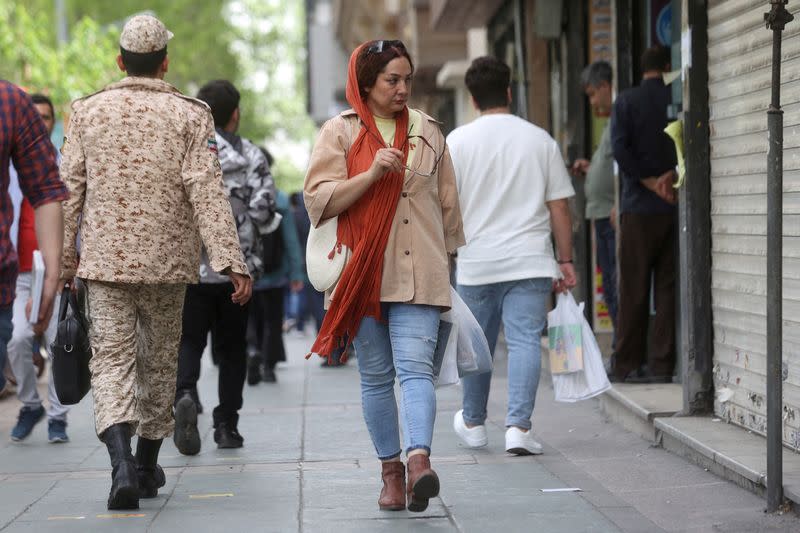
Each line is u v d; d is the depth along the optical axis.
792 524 10.90
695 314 15.35
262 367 26.34
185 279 12.30
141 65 12.44
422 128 11.70
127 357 12.08
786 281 12.86
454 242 12.12
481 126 15.23
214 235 12.06
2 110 11.06
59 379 12.11
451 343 11.88
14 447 16.75
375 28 69.19
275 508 12.01
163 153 12.16
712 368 15.38
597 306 24.44
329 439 16.83
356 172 11.38
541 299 15.07
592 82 21.56
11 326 11.30
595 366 15.38
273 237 25.39
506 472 13.79
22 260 17.72
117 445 11.76
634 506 11.94
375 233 11.24
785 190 12.84
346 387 24.19
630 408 16.41
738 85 14.27
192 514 11.78
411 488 10.94
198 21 90.00
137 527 11.23
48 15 67.81
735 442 13.63
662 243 18.84
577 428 17.06
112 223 12.04
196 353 15.79
